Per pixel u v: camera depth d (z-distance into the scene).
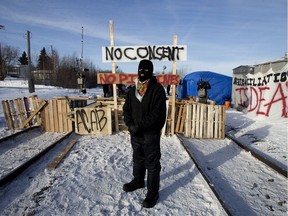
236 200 3.70
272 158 5.71
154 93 3.19
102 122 7.24
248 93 12.75
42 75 50.69
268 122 10.27
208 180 3.95
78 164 4.83
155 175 3.36
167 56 7.01
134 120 3.34
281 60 11.84
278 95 10.33
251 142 7.11
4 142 6.20
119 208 3.30
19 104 7.73
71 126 7.40
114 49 7.11
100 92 29.52
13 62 71.44
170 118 7.35
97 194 3.67
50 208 3.29
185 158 5.29
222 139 7.29
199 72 18.22
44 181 4.08
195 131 7.33
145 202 3.31
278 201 3.72
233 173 4.71
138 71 3.25
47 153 5.44
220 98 17.25
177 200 3.55
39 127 7.85
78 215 3.14
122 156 5.33
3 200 3.49
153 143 3.27
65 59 48.50
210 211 3.29
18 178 4.18
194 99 11.53
